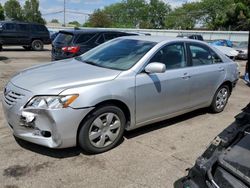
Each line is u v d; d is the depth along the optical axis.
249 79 2.46
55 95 3.64
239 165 2.07
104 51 5.04
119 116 4.18
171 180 3.56
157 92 4.58
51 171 3.61
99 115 3.95
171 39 5.07
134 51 4.71
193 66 5.27
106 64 4.60
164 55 4.79
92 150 4.00
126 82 4.17
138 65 4.39
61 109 3.61
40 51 20.77
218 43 24.00
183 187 2.27
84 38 9.87
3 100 4.11
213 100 5.95
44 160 3.84
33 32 20.62
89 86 3.82
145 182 3.49
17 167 3.65
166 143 4.57
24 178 3.44
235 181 1.96
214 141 2.34
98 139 4.04
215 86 5.82
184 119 5.70
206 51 5.66
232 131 2.35
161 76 4.62
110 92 3.96
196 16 77.81
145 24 83.75
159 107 4.72
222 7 73.31
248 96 8.17
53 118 3.61
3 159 3.82
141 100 4.39
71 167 3.71
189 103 5.30
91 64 4.68
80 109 3.71
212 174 2.09
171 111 4.98
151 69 4.30
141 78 4.35
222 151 2.21
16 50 20.69
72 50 9.62
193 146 4.52
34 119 3.67
